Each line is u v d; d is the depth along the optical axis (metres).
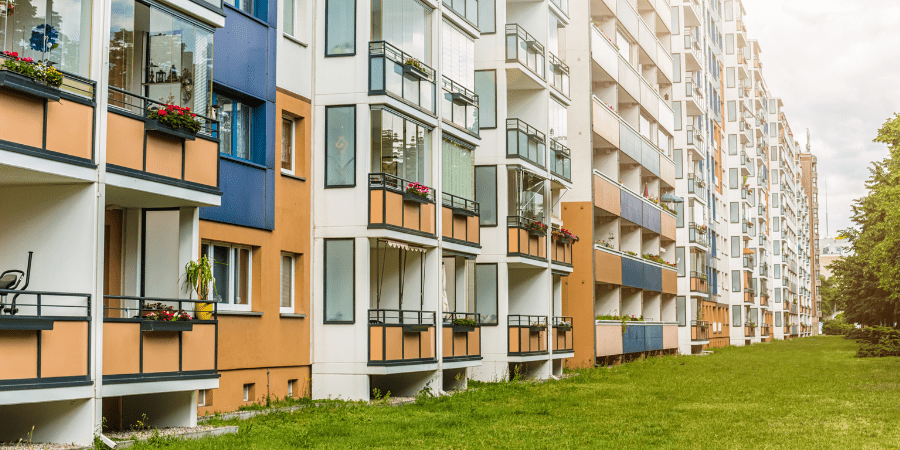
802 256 147.75
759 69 105.75
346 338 21.42
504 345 28.97
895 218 34.25
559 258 33.00
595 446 15.08
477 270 29.27
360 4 21.97
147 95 14.74
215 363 15.90
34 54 12.84
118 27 14.16
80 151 13.35
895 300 59.75
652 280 47.62
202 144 15.79
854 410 21.09
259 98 19.97
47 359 12.68
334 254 21.67
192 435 14.84
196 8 15.70
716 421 18.91
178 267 16.08
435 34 24.91
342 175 21.77
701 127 65.62
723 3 86.12
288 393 20.80
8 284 12.56
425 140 24.11
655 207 49.31
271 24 20.50
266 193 20.06
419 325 22.61
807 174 166.88
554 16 33.38
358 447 14.46
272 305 20.12
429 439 15.68
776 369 38.38
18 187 13.93
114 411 15.73
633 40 47.38
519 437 16.17
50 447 12.95
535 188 30.88
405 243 22.81
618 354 40.25
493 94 29.42
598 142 40.53
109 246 15.98
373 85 21.80
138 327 14.30
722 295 74.94
